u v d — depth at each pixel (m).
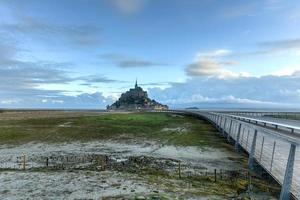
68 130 66.31
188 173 28.19
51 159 36.12
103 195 20.06
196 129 70.12
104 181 23.31
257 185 23.62
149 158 36.06
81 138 55.66
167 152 40.78
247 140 35.69
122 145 47.78
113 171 27.27
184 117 113.88
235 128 45.62
